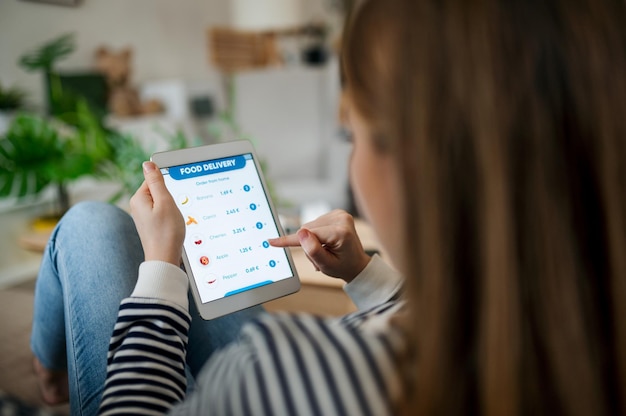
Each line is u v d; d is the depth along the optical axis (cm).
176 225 58
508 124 30
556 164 30
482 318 30
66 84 237
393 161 32
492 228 29
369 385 33
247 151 83
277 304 121
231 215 79
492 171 29
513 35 30
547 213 30
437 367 31
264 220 81
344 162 289
